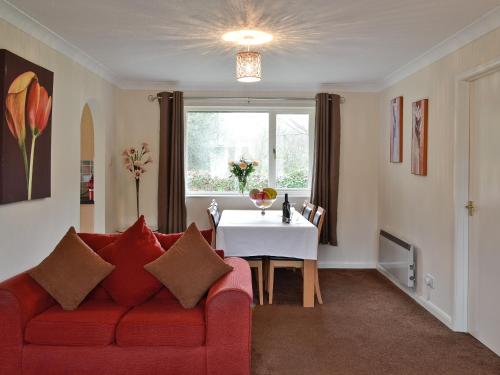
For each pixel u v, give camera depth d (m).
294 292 4.65
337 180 5.57
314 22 3.17
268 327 3.64
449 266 3.66
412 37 3.52
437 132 3.89
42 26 3.29
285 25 3.25
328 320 3.81
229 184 5.79
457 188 3.51
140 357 2.52
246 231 4.09
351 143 5.69
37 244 3.40
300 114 5.78
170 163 5.52
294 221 4.46
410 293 4.49
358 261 5.75
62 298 2.68
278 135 5.80
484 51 3.15
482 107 3.32
